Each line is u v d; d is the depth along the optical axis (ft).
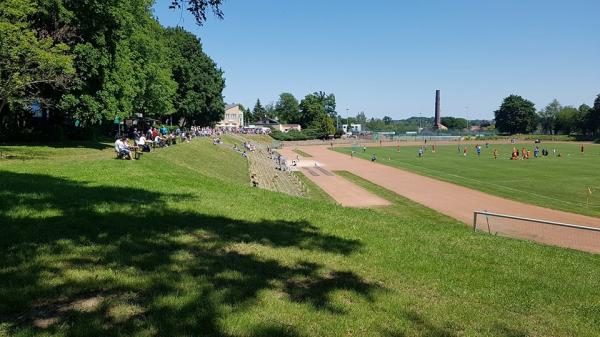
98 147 134.51
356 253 36.47
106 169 77.77
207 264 29.55
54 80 98.12
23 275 25.26
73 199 46.50
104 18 121.29
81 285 24.50
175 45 305.53
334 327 21.75
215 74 365.20
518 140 562.25
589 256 48.75
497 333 23.41
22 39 86.43
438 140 556.92
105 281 25.29
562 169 223.51
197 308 22.36
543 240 65.31
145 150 127.85
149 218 41.39
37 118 139.64
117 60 133.80
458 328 23.40
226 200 58.34
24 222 35.99
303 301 24.64
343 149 402.93
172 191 60.39
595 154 329.31
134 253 30.81
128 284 25.05
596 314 27.94
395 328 22.45
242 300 23.93
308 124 571.69
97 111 126.52
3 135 130.72
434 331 22.61
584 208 123.54
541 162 264.31
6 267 26.48
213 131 337.72
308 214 54.34
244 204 56.90
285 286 26.96
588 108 617.21
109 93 129.90
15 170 67.56
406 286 29.48
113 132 207.51
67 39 112.88
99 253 30.19
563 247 57.06
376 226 50.16
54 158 93.45
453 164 255.09
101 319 20.61
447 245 43.42
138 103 187.52
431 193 148.87
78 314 21.07
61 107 118.62
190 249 33.01
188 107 310.65
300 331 21.01
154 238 35.09
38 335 18.83
